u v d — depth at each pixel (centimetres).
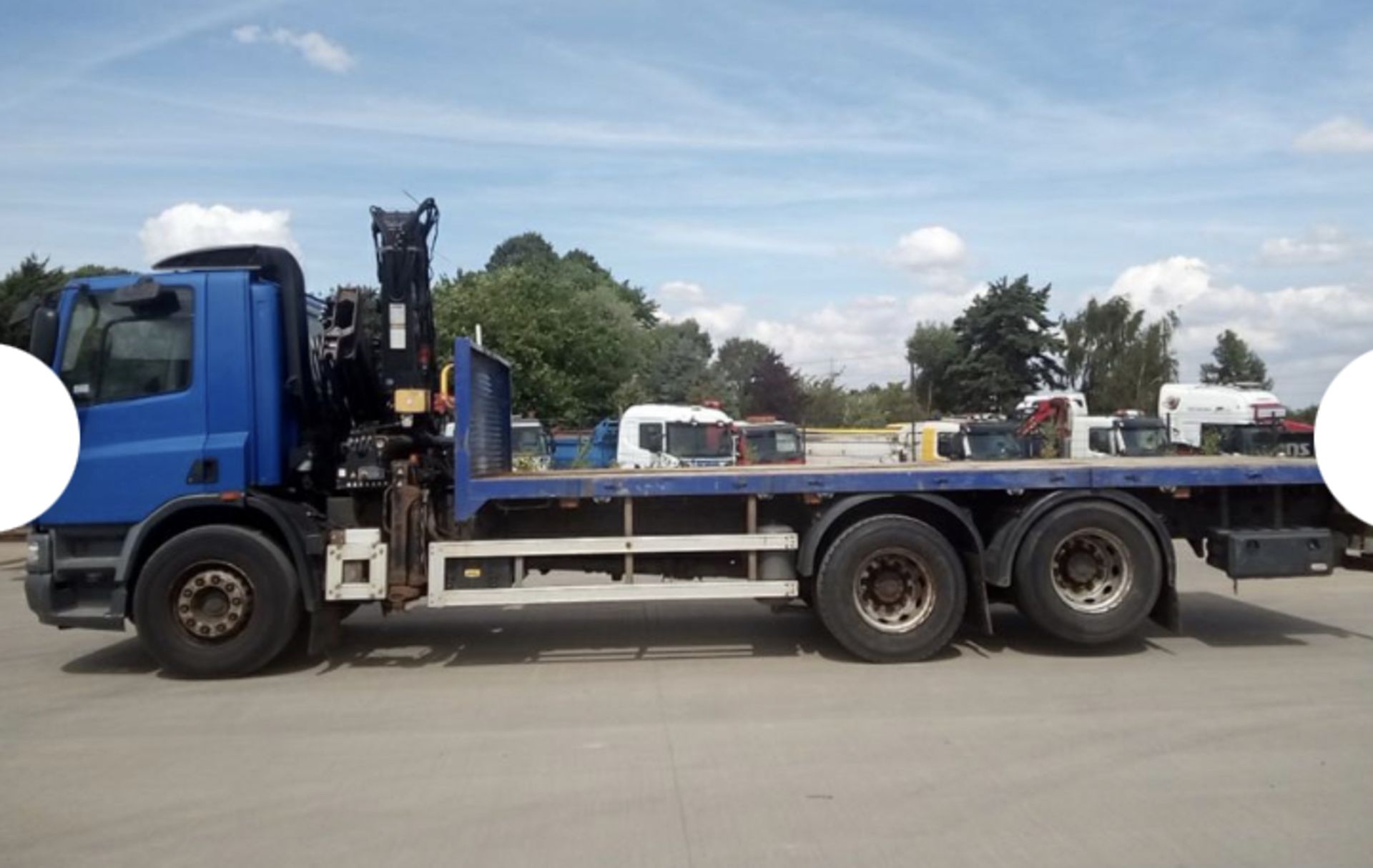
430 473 871
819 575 838
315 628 826
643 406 2367
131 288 809
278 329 840
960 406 5169
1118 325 5531
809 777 564
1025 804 521
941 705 706
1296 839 473
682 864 455
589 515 879
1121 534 845
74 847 484
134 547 804
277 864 462
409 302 892
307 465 858
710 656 870
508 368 1027
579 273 7762
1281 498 890
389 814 520
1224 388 2917
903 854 462
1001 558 847
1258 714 673
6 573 1516
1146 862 452
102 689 790
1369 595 1141
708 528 875
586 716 691
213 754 622
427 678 809
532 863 459
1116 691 737
